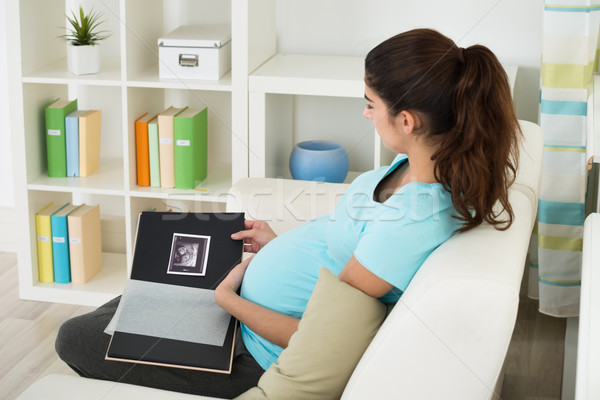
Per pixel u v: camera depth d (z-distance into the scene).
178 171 2.48
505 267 1.02
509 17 2.44
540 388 2.00
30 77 2.40
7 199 2.93
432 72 1.15
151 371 1.37
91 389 1.09
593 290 0.98
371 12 2.53
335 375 1.14
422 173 1.22
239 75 2.29
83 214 2.56
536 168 1.51
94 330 1.46
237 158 2.38
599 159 1.74
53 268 2.59
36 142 2.54
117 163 2.77
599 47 2.34
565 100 2.13
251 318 1.32
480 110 1.13
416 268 1.17
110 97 2.76
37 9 2.47
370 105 1.24
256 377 1.35
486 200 1.16
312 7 2.57
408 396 1.04
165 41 2.36
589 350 0.86
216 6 2.61
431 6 2.48
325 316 1.15
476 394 1.02
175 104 2.74
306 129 2.69
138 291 1.40
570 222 2.24
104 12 2.67
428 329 1.00
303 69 2.36
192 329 1.33
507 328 0.98
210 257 1.45
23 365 2.15
